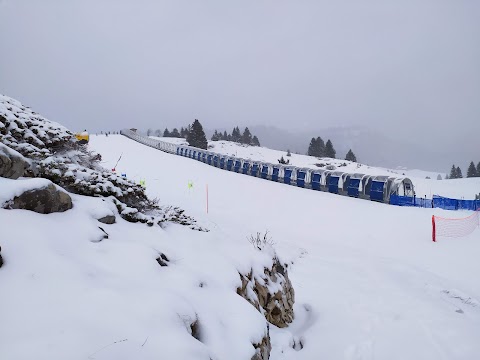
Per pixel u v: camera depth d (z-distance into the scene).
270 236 14.03
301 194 25.98
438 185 64.94
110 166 31.56
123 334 2.47
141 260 3.90
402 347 5.59
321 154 101.31
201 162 43.19
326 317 6.90
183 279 4.01
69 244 3.70
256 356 3.74
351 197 25.66
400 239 14.68
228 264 5.36
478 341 5.74
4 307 2.41
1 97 7.62
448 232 15.12
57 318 2.43
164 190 22.77
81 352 2.15
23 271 2.88
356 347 5.61
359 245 14.18
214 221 14.39
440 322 6.54
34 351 2.06
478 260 11.45
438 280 9.38
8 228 3.36
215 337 3.46
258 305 5.55
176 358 2.48
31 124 6.85
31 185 4.02
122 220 5.51
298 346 5.93
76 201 4.95
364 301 7.77
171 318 2.93
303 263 11.03
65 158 6.74
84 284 2.98
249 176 35.12
